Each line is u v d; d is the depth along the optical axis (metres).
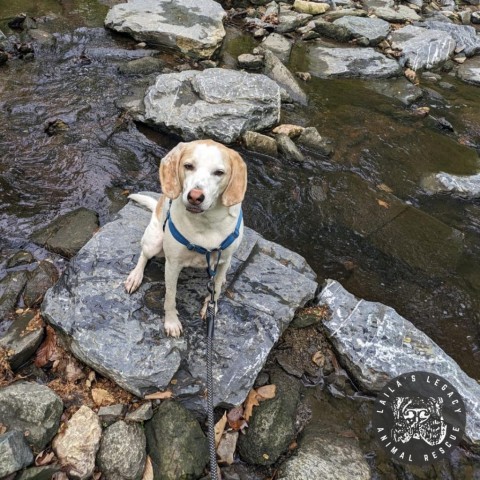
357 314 1.27
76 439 0.91
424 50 2.88
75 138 1.74
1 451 0.83
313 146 1.94
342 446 1.04
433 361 1.19
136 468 0.90
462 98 2.58
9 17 2.36
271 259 1.32
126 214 1.34
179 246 0.96
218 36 2.46
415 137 2.16
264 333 1.13
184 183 0.91
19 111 1.80
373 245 1.59
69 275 1.16
